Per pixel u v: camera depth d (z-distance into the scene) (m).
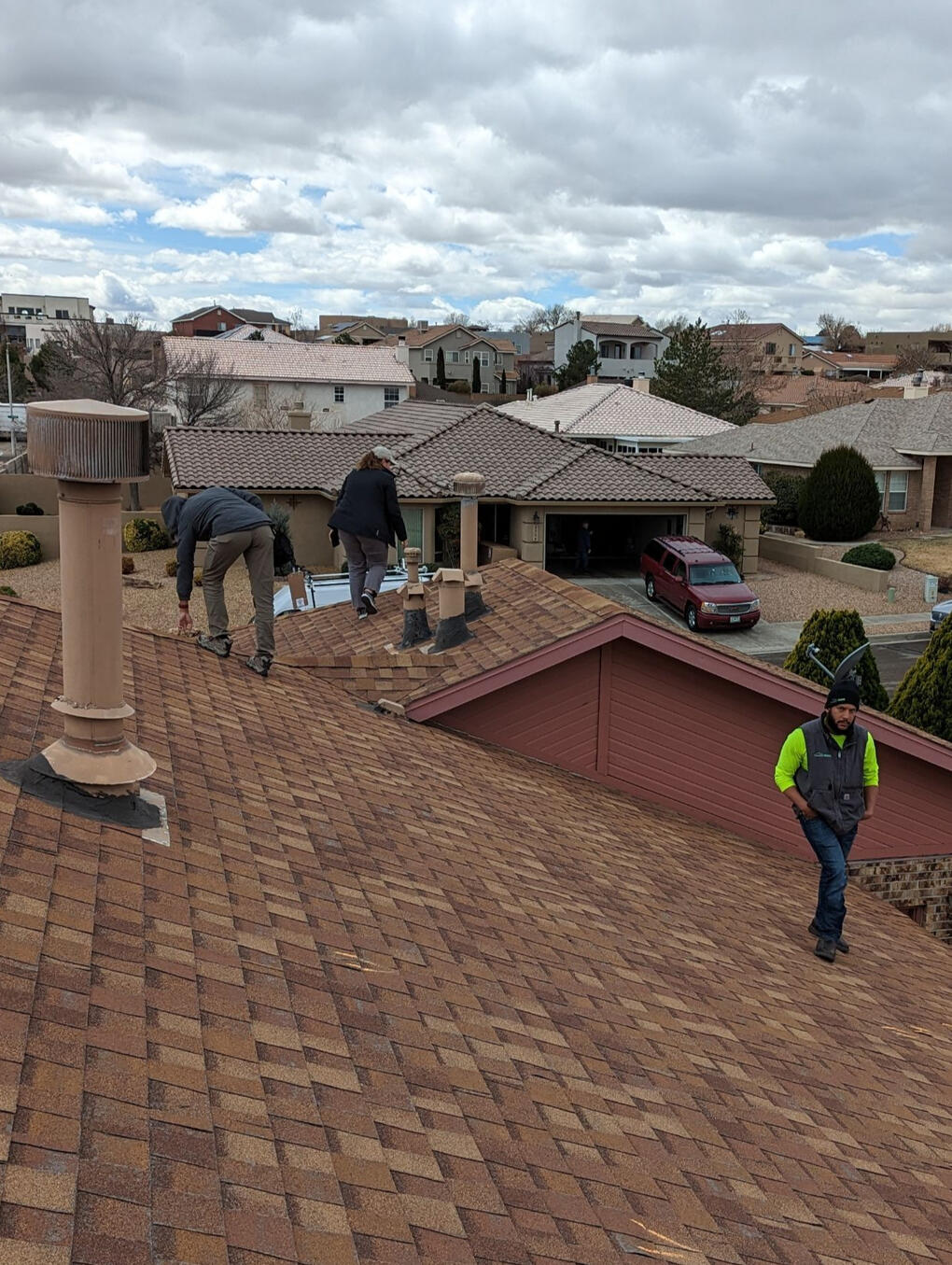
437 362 98.94
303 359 61.44
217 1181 2.31
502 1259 2.56
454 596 9.59
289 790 5.61
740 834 9.98
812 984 6.30
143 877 3.74
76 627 4.12
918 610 32.34
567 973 4.78
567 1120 3.45
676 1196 3.29
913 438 43.00
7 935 2.93
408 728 8.45
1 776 4.04
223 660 7.79
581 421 50.41
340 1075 3.05
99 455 3.83
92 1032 2.65
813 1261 3.25
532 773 8.77
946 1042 6.19
